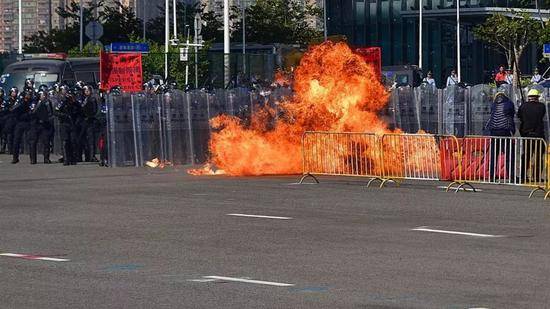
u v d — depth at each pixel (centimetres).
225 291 1955
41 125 5244
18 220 3011
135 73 5606
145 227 2847
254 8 14425
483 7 11706
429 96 5122
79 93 5422
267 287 1994
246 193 3719
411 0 13375
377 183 4078
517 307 1816
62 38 12719
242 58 6744
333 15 14288
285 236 2677
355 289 1977
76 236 2686
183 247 2498
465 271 2169
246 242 2575
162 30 13338
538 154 3719
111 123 4966
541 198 3572
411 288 1986
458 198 3566
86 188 3938
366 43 13888
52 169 4866
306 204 3388
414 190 3825
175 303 1844
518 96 5119
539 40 7788
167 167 4931
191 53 7031
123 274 2138
